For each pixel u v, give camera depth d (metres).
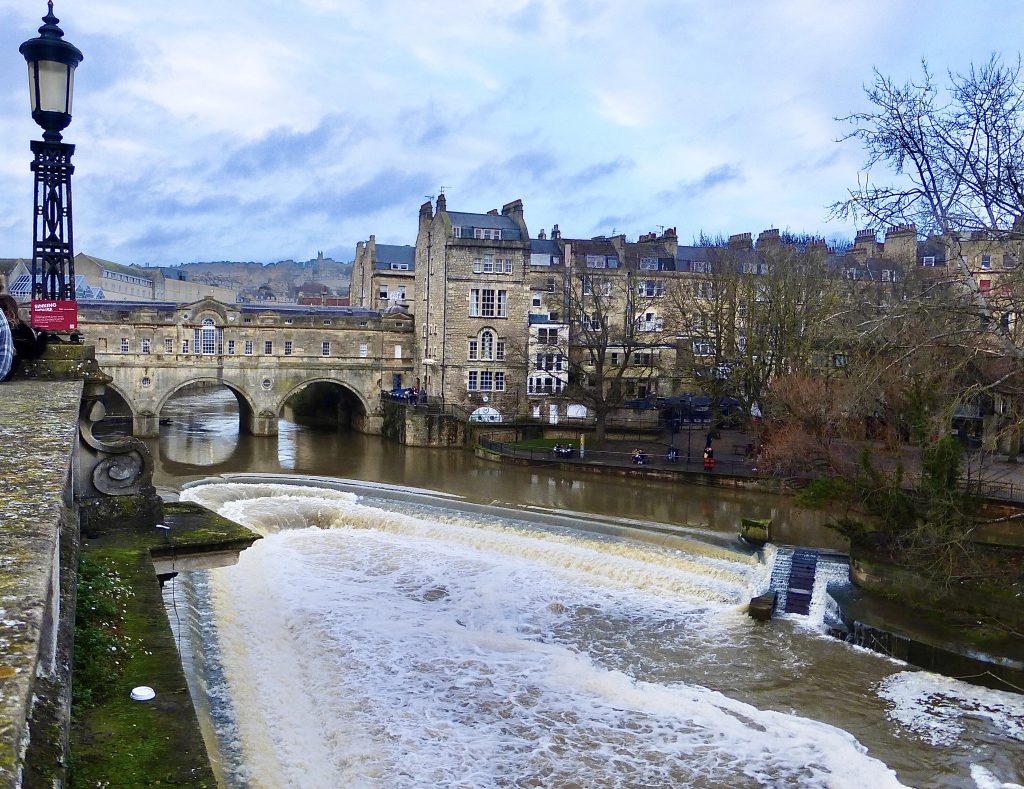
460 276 70.00
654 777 18.50
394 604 28.02
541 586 30.61
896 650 24.70
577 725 20.52
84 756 7.09
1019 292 23.56
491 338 71.25
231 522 14.07
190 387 125.94
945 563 25.38
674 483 49.28
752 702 22.33
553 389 72.62
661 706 21.61
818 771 18.86
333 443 69.00
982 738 20.61
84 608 9.54
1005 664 22.75
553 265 79.50
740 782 18.39
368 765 18.20
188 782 6.85
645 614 28.36
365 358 74.19
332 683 21.78
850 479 31.67
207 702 17.78
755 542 34.41
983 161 22.86
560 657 24.31
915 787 18.61
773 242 71.69
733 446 59.44
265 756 17.67
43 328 13.74
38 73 13.37
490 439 64.31
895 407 33.69
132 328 65.69
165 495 39.28
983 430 40.75
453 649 24.52
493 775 18.23
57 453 6.33
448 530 36.22
